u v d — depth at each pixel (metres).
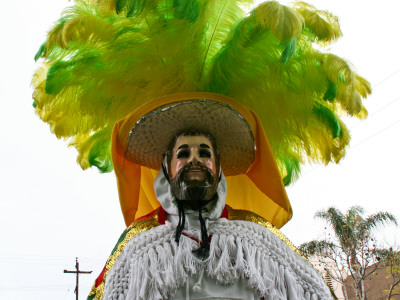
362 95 2.94
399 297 17.53
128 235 2.22
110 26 2.51
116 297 1.99
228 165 2.63
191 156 2.26
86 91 2.61
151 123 2.48
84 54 2.58
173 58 2.54
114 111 2.66
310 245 15.11
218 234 2.11
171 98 2.42
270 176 2.43
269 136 2.66
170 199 2.25
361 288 14.91
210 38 2.63
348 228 15.01
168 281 1.90
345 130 2.82
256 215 2.35
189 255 1.97
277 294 1.95
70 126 2.84
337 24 2.53
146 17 2.51
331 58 2.40
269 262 2.06
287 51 2.19
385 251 14.97
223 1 2.65
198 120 2.47
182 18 2.39
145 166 2.66
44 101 2.72
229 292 1.93
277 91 2.54
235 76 2.49
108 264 2.17
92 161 2.96
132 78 2.56
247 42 2.39
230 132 2.50
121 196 2.54
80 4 2.67
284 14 2.21
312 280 2.08
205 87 2.57
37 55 2.53
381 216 14.88
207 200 2.27
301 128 2.58
